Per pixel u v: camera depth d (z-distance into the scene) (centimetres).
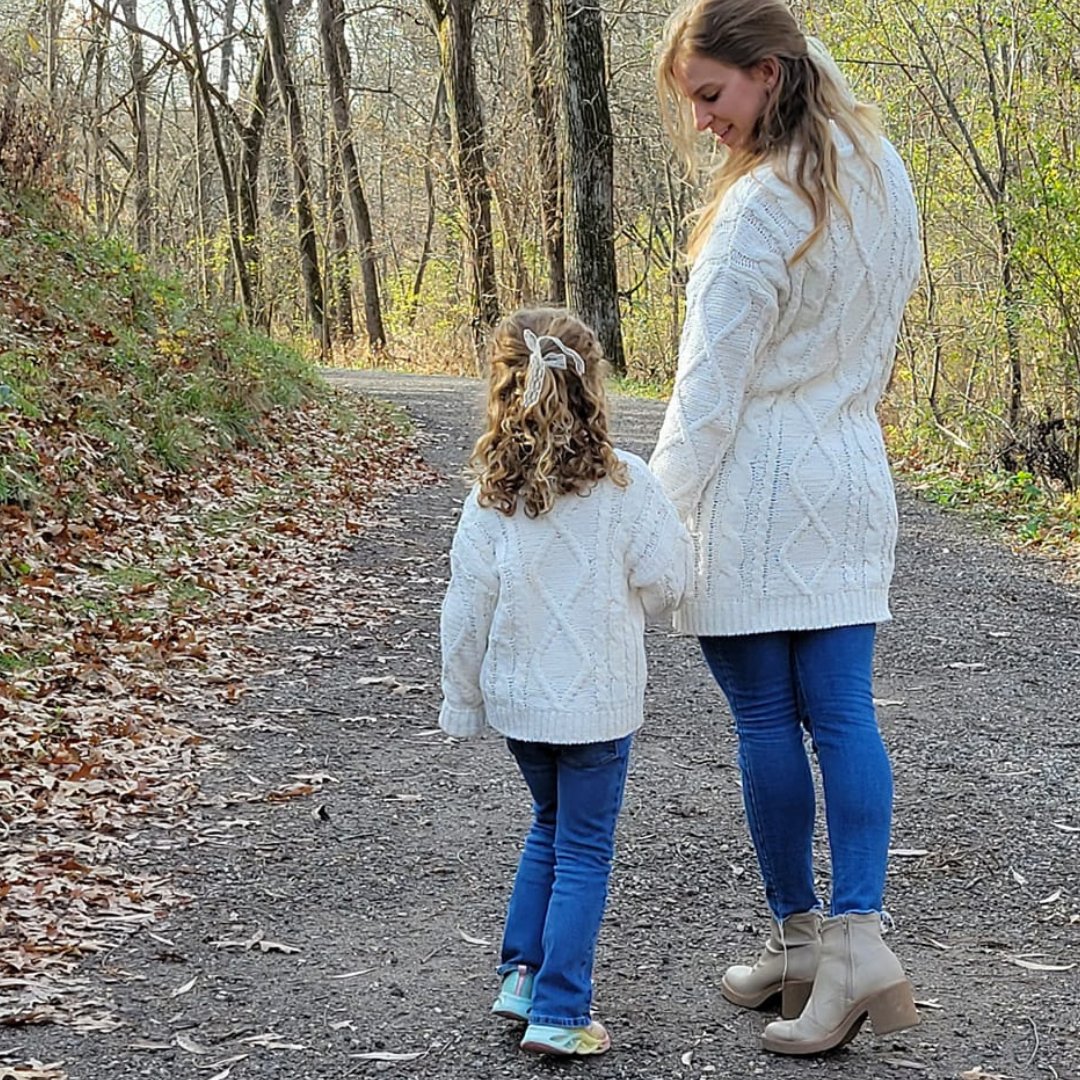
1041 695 613
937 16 1462
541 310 306
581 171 2052
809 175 283
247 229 2862
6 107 1348
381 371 2441
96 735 527
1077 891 391
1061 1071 287
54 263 1216
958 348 1717
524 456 300
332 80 3089
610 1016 316
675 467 297
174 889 398
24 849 417
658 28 2786
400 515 1056
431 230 3822
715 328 289
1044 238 1238
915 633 729
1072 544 980
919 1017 282
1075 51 1334
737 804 472
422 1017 317
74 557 756
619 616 302
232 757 523
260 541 899
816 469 292
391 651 690
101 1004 324
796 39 288
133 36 3128
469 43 2623
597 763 303
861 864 286
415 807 472
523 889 310
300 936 366
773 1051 293
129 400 1030
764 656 298
